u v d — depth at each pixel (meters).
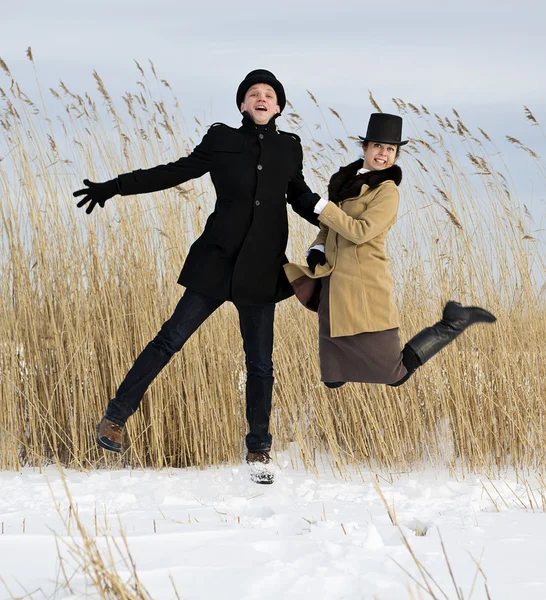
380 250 3.42
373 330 3.32
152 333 4.80
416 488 3.92
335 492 3.75
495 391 4.91
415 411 4.81
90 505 3.26
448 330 3.40
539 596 1.93
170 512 3.07
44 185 4.90
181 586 1.95
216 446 4.74
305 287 3.62
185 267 3.85
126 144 5.11
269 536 2.51
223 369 4.86
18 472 4.47
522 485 4.08
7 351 4.68
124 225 4.90
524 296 5.13
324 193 5.37
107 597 1.81
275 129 3.96
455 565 2.20
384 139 3.46
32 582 1.99
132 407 3.72
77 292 4.84
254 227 3.78
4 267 4.81
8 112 4.88
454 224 5.04
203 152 3.83
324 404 4.81
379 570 2.13
